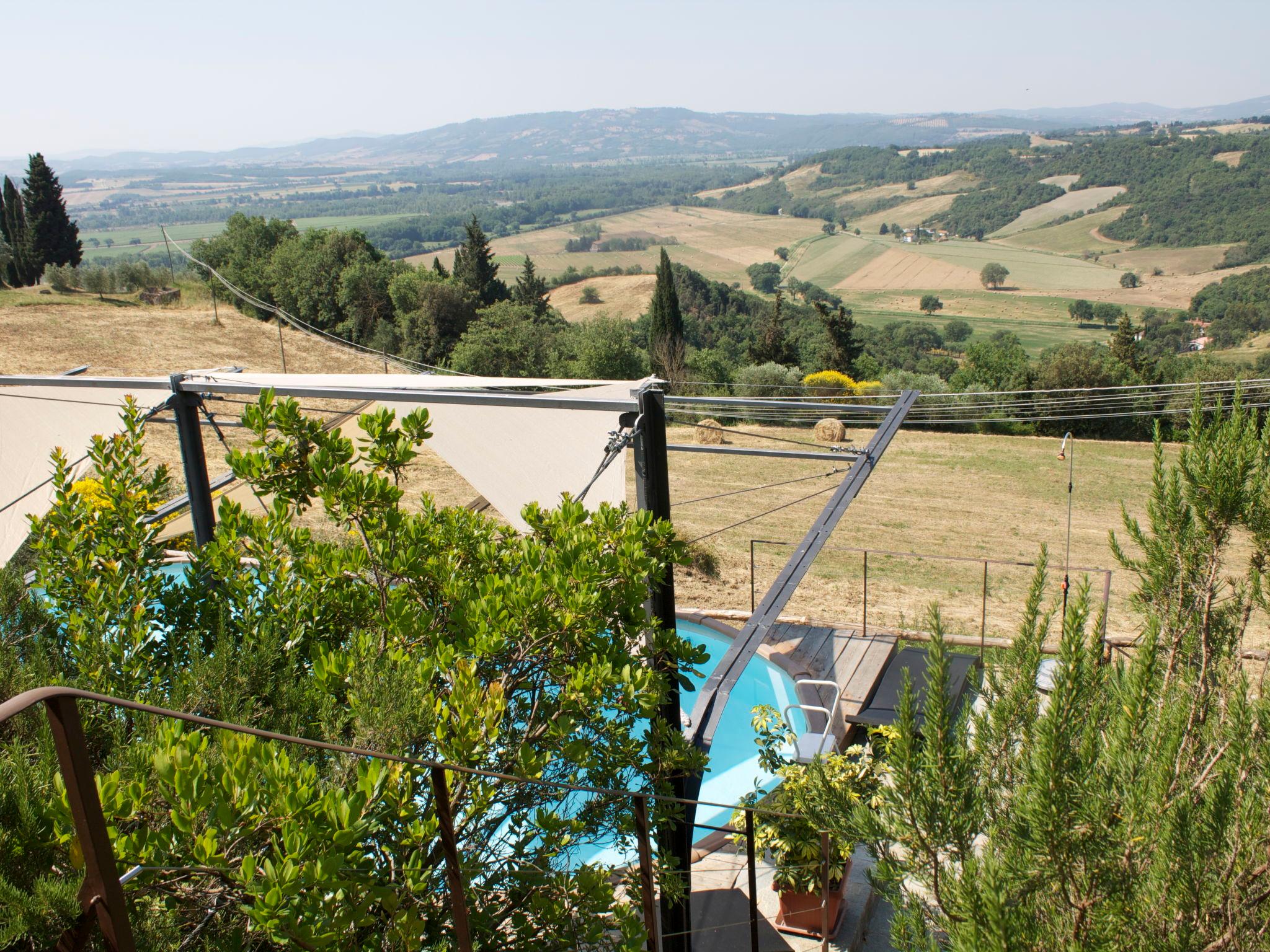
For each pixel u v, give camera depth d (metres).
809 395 33.91
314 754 4.01
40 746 3.39
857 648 10.77
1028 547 17.77
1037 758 2.58
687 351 42.09
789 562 7.33
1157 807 2.64
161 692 4.25
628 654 4.88
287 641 4.74
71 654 4.57
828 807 3.23
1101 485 22.52
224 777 2.85
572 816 5.03
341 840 2.88
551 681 4.84
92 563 5.02
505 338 41.16
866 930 6.49
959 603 13.95
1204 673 3.11
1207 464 3.18
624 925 3.82
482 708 3.83
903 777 2.79
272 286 55.12
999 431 30.16
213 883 3.15
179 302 46.91
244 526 5.11
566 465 8.75
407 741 3.65
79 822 1.47
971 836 2.80
